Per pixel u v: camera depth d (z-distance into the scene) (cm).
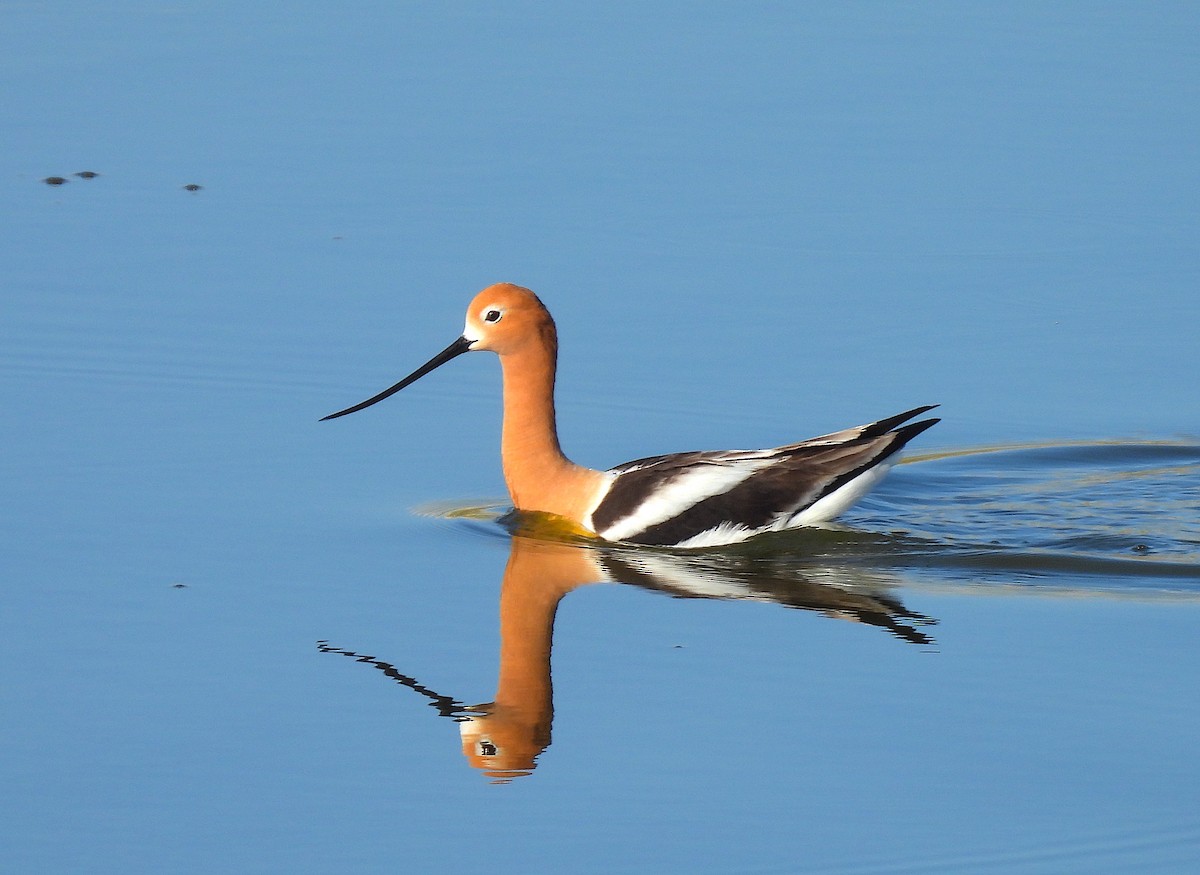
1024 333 1923
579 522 1523
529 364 1530
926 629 1290
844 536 1515
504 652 1244
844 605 1344
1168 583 1397
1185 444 1731
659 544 1494
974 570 1435
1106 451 1720
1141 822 1009
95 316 1912
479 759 1087
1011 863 971
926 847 988
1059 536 1512
